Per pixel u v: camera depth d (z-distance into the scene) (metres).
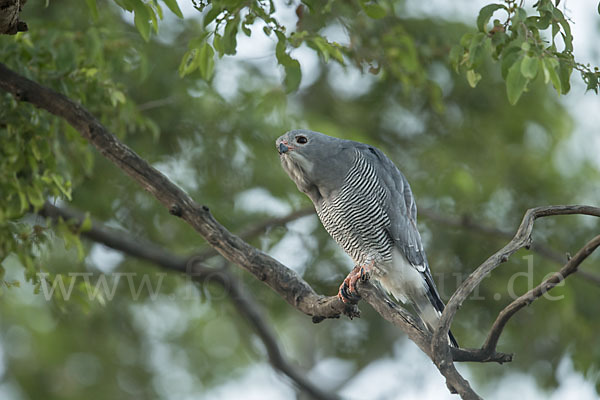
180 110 12.74
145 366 15.27
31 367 15.06
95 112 9.39
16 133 7.95
